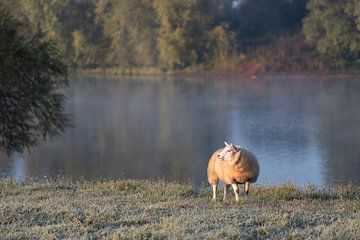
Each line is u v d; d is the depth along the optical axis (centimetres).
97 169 4297
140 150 5019
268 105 7588
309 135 5503
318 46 11112
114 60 12056
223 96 8631
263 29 12400
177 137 5594
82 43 11750
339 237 1241
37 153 4884
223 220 1409
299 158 4506
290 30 12412
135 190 2048
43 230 1347
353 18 10800
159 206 1611
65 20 11656
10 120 3772
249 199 1800
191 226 1352
